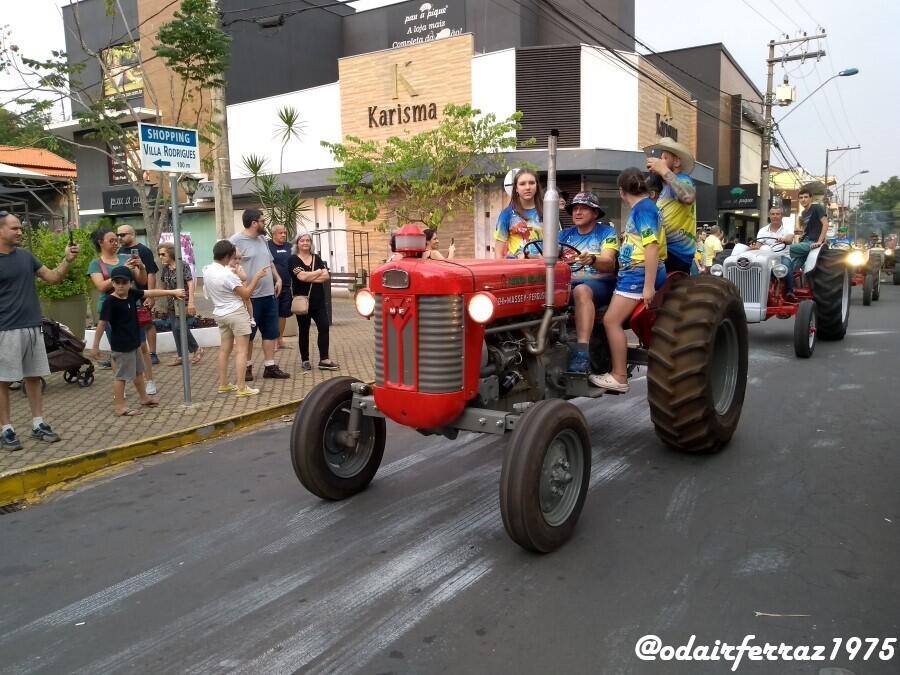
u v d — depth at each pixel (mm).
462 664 2750
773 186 34906
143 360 6930
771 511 4152
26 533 4230
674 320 4805
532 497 3506
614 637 2910
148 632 3064
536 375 4402
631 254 4648
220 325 7254
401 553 3754
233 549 3873
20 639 3045
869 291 15469
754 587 3277
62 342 7586
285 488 4840
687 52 27297
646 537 3850
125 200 23234
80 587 3502
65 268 5805
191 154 6723
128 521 4348
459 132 14352
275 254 9703
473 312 3600
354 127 18594
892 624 2953
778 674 2643
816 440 5488
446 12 23594
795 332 8789
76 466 5227
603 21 21719
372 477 4758
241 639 2979
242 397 7191
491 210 16859
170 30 9344
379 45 25016
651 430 5934
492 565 3584
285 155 19953
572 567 3533
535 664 2740
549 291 4020
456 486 4750
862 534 3811
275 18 12836
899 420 5984
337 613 3160
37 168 24344
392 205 17391
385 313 3877
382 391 3961
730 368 5371
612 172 16547
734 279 9352
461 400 3785
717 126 27047
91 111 10039
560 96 16391
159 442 5766
